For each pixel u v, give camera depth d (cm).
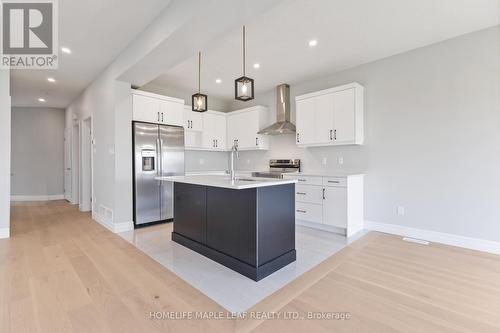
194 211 305
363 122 396
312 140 424
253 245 234
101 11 257
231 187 214
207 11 207
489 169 294
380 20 276
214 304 191
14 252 294
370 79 388
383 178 378
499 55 287
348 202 360
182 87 522
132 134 404
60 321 168
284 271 248
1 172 346
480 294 202
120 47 337
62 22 276
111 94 387
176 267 256
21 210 546
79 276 234
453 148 317
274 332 159
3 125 349
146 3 246
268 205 244
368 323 167
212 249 278
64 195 720
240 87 273
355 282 224
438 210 330
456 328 161
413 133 349
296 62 389
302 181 411
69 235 362
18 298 196
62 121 718
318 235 363
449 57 319
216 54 362
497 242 289
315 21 277
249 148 544
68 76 443
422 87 340
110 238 349
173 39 255
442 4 248
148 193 416
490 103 292
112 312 179
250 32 300
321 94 413
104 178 420
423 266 256
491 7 253
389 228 373
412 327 162
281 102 493
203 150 591
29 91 533
